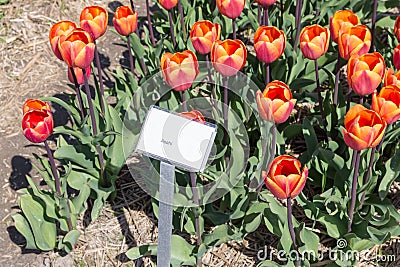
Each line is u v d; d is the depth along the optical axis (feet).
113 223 6.48
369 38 5.89
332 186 6.45
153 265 6.21
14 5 8.34
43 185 6.81
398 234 6.01
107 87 7.59
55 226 6.24
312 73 7.14
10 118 7.35
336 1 7.50
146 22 8.21
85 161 6.47
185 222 6.25
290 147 6.88
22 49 7.98
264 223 6.37
